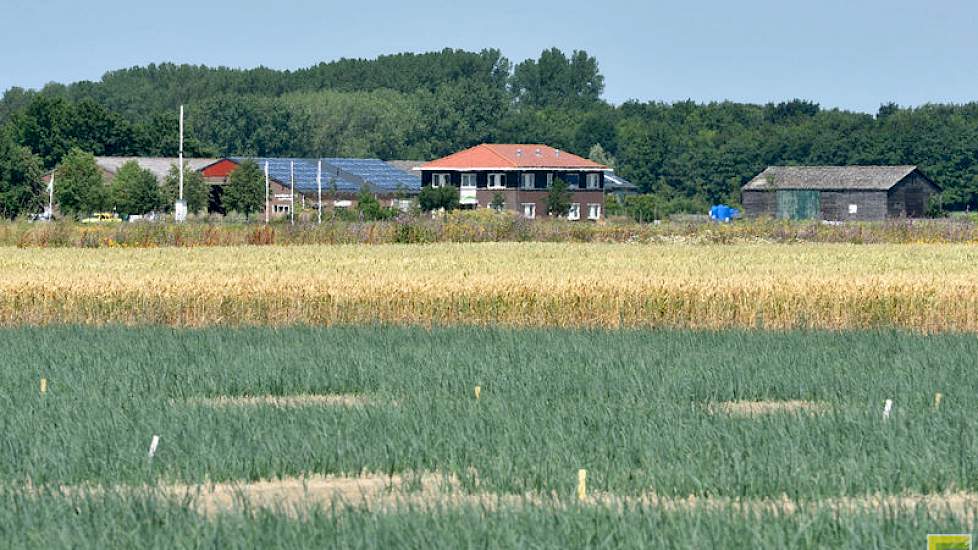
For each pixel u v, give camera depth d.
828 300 122.38
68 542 42.44
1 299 125.25
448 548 40.94
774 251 188.62
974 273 135.62
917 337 108.38
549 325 123.69
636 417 65.94
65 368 88.00
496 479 52.00
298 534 42.66
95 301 125.69
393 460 55.47
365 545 41.78
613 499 48.44
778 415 66.44
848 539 42.00
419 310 125.44
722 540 41.81
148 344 102.62
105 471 53.97
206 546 41.62
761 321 122.56
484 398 73.69
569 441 59.03
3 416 66.69
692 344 103.38
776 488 50.69
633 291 123.81
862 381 82.25
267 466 55.03
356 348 100.12
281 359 93.12
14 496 48.53
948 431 61.56
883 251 188.00
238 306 125.69
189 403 73.19
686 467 52.84
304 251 186.88
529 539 41.94
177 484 53.34
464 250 190.88
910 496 51.34
